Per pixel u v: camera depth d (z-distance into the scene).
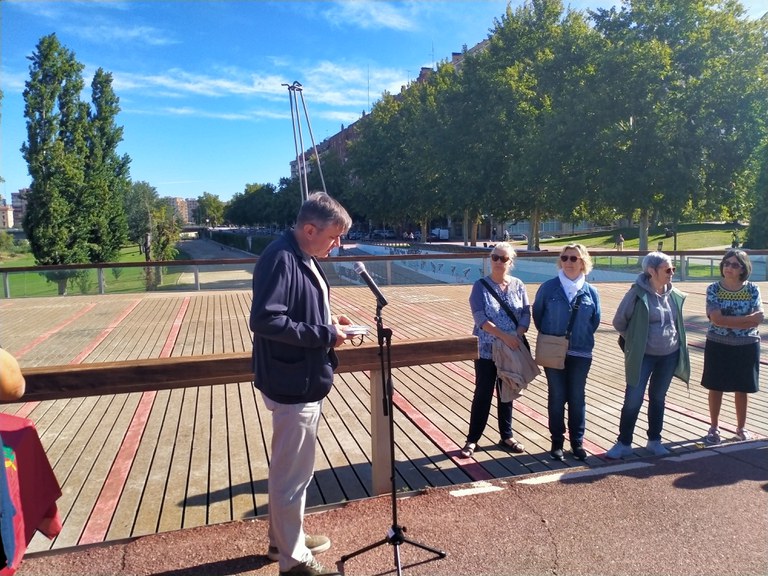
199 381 3.37
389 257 16.84
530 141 27.64
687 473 4.09
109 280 15.55
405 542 2.95
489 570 2.95
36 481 2.48
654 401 4.55
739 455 4.44
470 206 34.09
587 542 3.20
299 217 2.81
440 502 3.68
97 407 5.96
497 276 4.57
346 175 60.44
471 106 32.59
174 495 3.97
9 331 10.70
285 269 2.69
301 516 2.83
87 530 3.50
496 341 4.46
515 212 33.72
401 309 12.82
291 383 2.73
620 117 25.28
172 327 10.86
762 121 24.03
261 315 2.60
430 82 41.91
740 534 3.27
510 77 29.91
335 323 3.03
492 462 4.47
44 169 33.75
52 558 3.08
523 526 3.37
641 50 24.41
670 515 3.49
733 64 24.50
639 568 2.96
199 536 3.30
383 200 46.31
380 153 46.94
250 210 95.69
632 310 4.46
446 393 6.37
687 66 25.59
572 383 4.49
